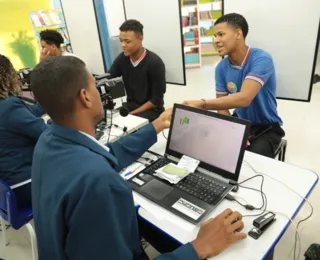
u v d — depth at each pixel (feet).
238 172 3.71
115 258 2.30
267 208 3.42
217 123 3.95
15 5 13.50
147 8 10.77
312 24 7.19
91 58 14.78
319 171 7.80
